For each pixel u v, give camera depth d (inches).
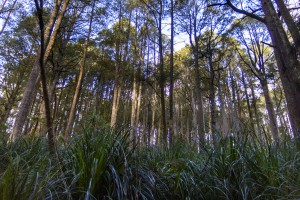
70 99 940.0
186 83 932.6
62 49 538.6
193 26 578.2
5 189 70.6
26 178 75.6
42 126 261.0
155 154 148.1
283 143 128.3
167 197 106.8
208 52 575.8
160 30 523.2
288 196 88.4
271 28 261.7
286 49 230.1
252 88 967.0
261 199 95.8
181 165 121.2
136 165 101.3
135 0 739.4
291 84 232.2
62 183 90.6
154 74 543.2
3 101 794.2
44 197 79.7
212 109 525.0
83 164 91.4
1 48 650.8
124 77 793.6
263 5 275.0
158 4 548.1
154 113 939.3
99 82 924.0
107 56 797.9
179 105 1143.6
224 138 125.2
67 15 473.1
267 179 99.3
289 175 98.2
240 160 105.8
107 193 91.7
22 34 589.9
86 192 80.6
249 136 121.2
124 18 815.1
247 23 673.6
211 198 102.3
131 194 90.0
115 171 90.0
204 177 109.3
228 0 329.4
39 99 811.4
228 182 100.0
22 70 738.2
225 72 943.0
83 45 632.4
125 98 954.1
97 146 99.8
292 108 253.8
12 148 130.9
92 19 533.3
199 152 140.9
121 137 111.4
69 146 117.2
